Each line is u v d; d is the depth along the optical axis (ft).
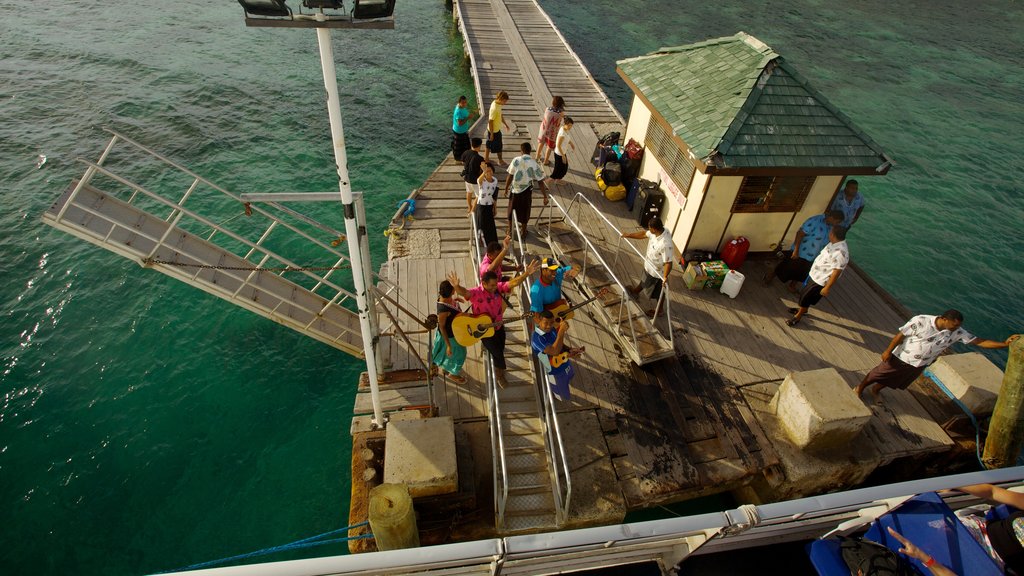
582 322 31.04
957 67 94.63
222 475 28.66
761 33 101.30
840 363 30.22
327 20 14.70
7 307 36.88
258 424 31.12
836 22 111.34
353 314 32.01
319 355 35.29
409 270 35.04
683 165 34.04
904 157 66.64
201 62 68.33
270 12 14.51
